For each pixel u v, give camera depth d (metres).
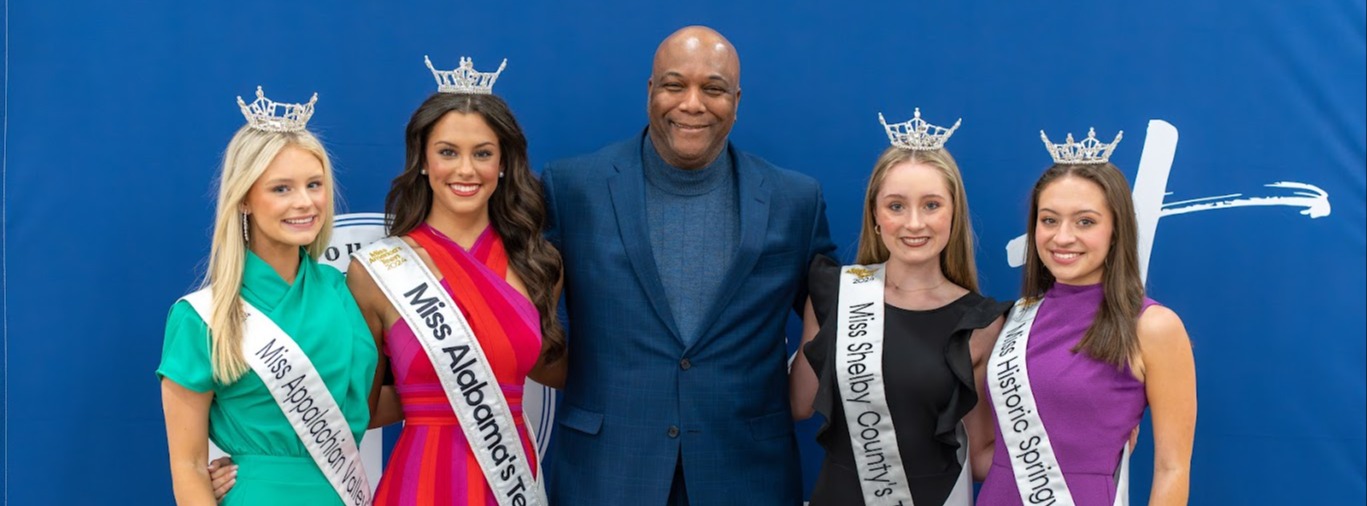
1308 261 2.40
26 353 2.43
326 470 1.82
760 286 2.05
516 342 1.95
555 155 2.41
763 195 2.08
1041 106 2.39
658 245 2.06
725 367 2.03
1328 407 2.41
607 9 2.39
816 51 2.40
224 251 1.78
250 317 1.79
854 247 2.42
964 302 2.00
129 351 2.43
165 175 2.41
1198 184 2.40
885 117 2.41
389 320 1.95
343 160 2.41
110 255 2.42
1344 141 2.38
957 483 1.96
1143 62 2.39
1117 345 1.76
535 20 2.40
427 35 2.40
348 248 2.42
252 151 1.76
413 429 1.94
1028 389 1.84
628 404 2.02
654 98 2.03
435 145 1.92
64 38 2.38
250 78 2.39
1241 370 2.42
